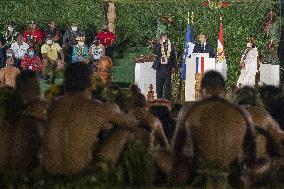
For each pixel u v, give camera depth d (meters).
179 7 44.97
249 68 40.75
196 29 44.06
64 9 47.38
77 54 42.69
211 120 13.08
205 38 39.59
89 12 47.31
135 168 12.83
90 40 47.00
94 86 14.88
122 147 12.80
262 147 13.64
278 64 44.00
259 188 13.24
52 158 12.59
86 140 12.56
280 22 44.72
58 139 12.56
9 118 12.90
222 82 13.36
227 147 13.03
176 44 42.75
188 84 39.31
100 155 12.62
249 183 13.20
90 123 12.61
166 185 13.25
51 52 43.28
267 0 44.91
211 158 13.06
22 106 12.97
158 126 14.84
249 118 13.28
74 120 12.58
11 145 12.91
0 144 12.92
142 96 15.04
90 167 12.57
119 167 12.74
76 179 12.45
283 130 14.89
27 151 12.94
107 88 14.88
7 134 12.92
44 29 46.97
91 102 12.77
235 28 44.09
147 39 46.94
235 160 13.12
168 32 42.97
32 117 12.99
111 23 47.03
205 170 13.05
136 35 47.16
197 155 13.14
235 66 43.31
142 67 39.78
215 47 44.00
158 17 45.78
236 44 43.75
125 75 43.12
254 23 44.34
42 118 13.00
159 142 14.90
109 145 12.66
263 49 44.16
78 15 47.22
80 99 12.75
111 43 43.31
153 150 13.55
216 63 40.78
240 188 13.06
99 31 47.03
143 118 14.80
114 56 45.19
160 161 13.38
